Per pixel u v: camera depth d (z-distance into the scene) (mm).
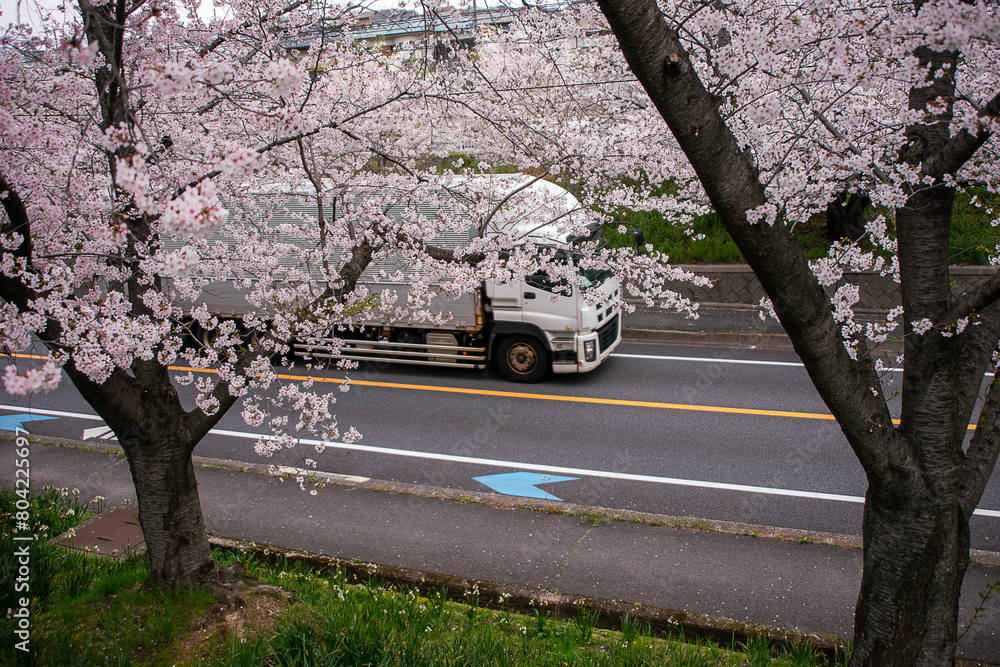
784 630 4547
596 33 6680
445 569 5461
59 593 4676
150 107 4750
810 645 4316
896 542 3561
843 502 6680
